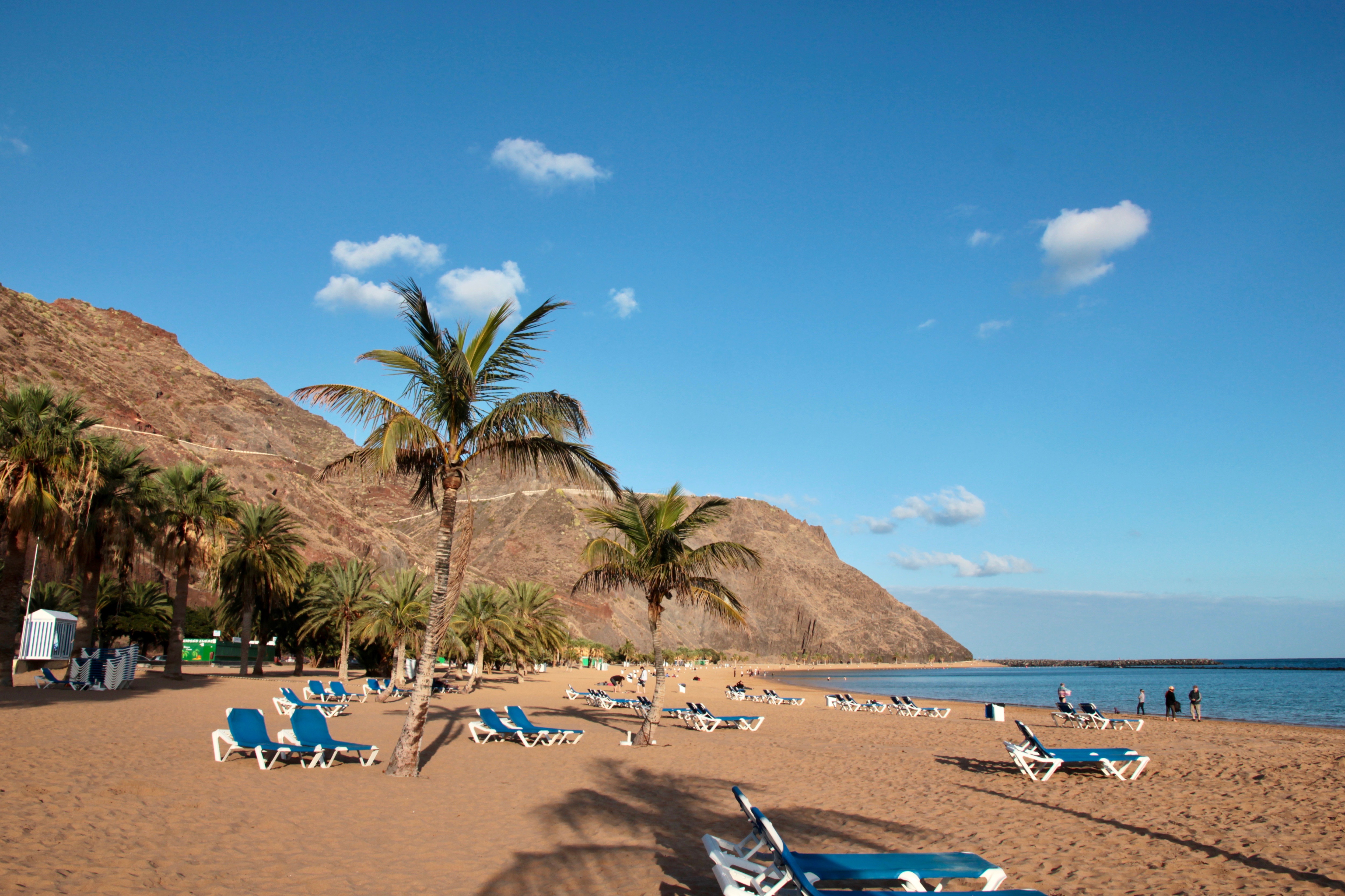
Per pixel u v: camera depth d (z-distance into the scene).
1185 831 9.65
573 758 15.07
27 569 42.94
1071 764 15.73
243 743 11.55
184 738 14.40
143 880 5.93
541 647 53.00
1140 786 13.24
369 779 11.20
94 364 151.25
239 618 45.38
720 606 18.02
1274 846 8.92
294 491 122.56
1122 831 9.62
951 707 45.94
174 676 33.09
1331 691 83.94
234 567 38.19
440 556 12.23
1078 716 29.72
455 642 43.94
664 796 11.32
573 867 7.18
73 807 8.10
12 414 24.22
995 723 30.25
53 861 6.18
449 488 12.40
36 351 123.06
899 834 9.18
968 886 7.17
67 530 25.56
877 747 19.69
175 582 54.91
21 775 9.71
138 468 30.92
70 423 25.75
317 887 6.12
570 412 11.95
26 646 31.38
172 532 33.69
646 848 8.06
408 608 34.28
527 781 12.00
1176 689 86.19
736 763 15.38
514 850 7.70
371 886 6.25
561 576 167.25
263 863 6.65
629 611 169.50
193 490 34.56
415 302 11.83
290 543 39.50
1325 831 9.76
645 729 18.03
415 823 8.62
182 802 8.79
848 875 5.60
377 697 30.53
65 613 33.38
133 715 18.22
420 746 12.13
